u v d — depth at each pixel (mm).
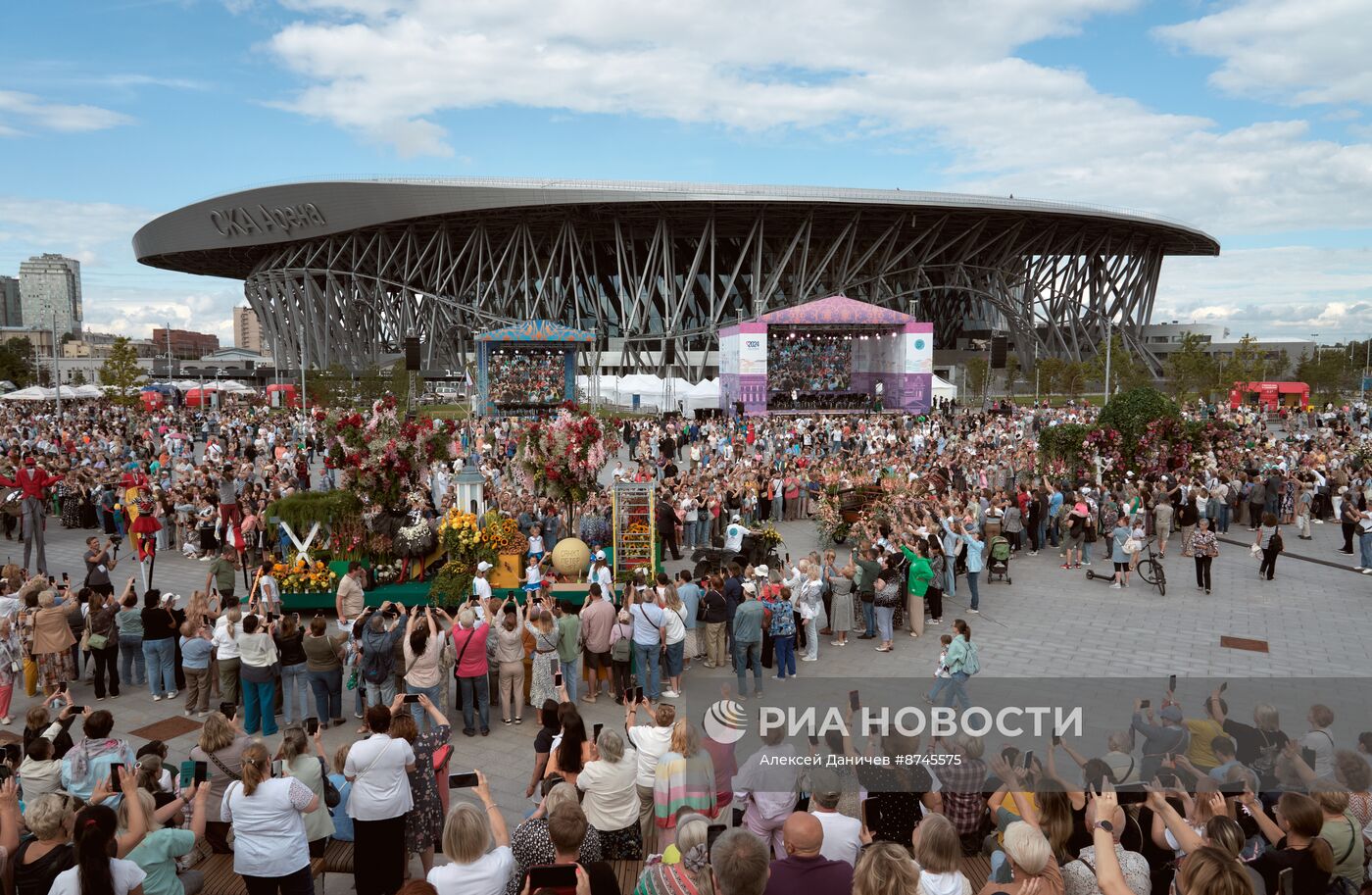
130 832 5328
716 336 97438
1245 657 12898
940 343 111875
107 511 22219
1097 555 21203
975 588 15875
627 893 5863
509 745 9992
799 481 25672
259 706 10453
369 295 106125
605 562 14812
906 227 97438
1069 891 4914
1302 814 5047
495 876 4867
